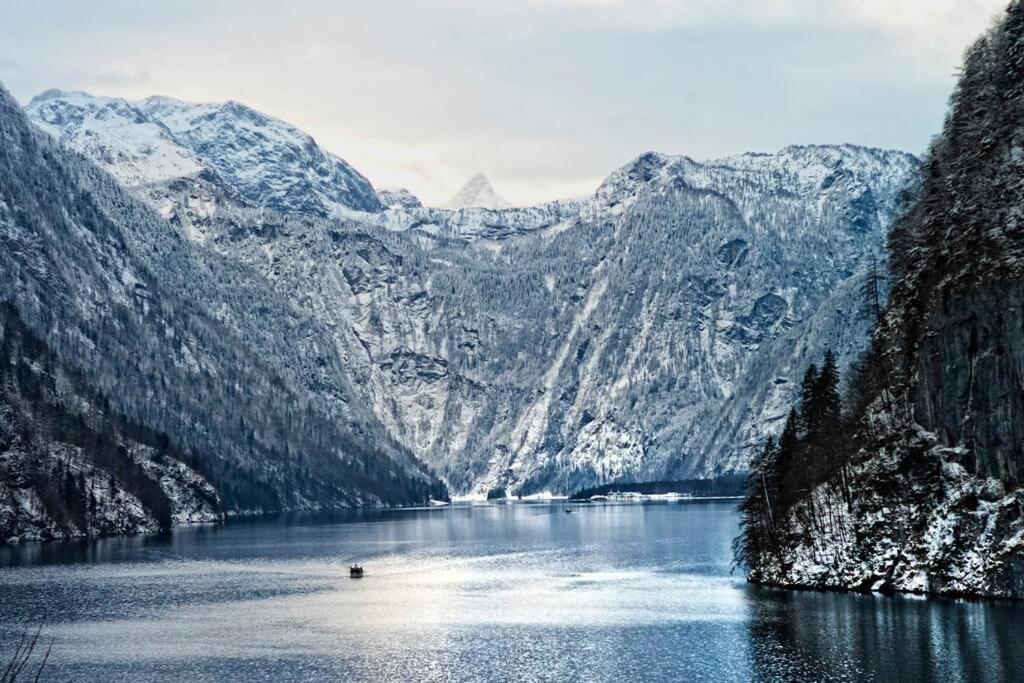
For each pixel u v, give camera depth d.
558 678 114.88
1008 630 120.19
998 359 141.75
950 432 150.00
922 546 146.62
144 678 118.19
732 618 143.12
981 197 151.50
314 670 121.06
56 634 145.12
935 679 104.31
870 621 130.12
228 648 134.00
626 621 146.88
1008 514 138.00
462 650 130.62
